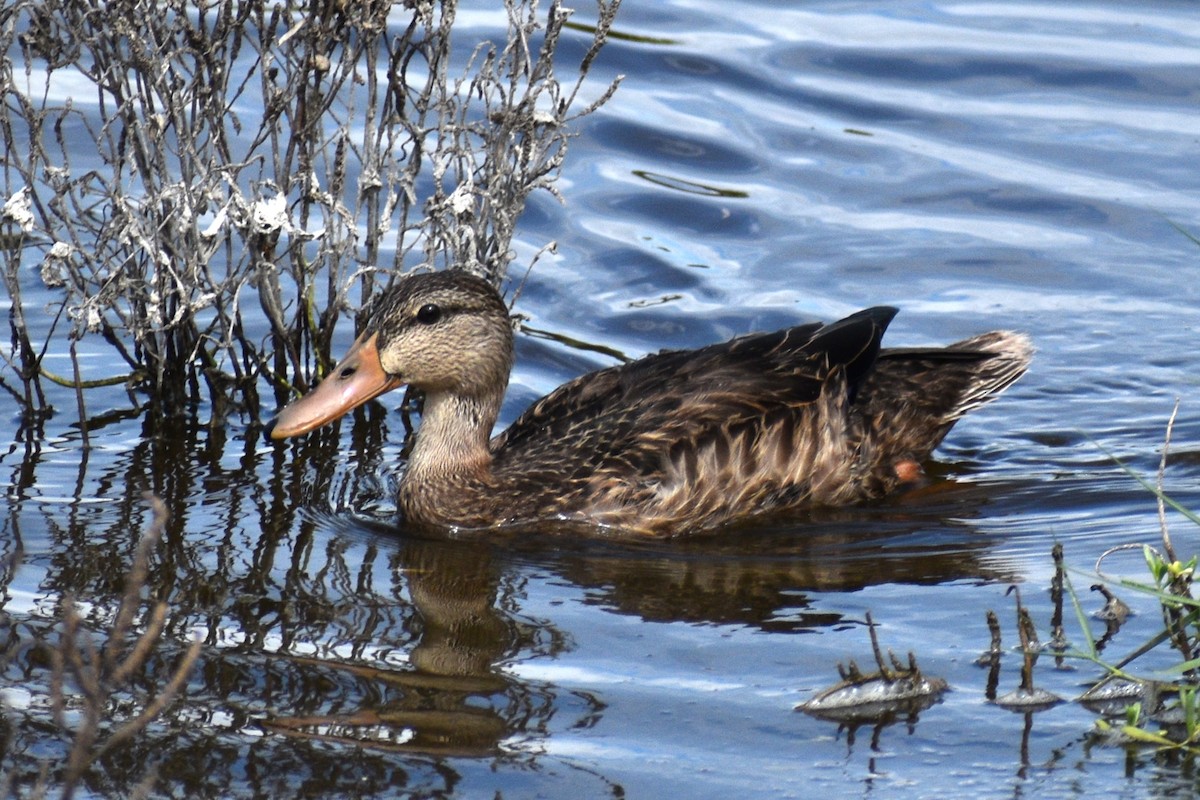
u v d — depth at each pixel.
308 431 12.45
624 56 19.27
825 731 8.70
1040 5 21.02
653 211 16.62
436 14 18.84
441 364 12.21
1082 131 18.11
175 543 11.12
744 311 15.03
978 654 9.52
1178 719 8.72
